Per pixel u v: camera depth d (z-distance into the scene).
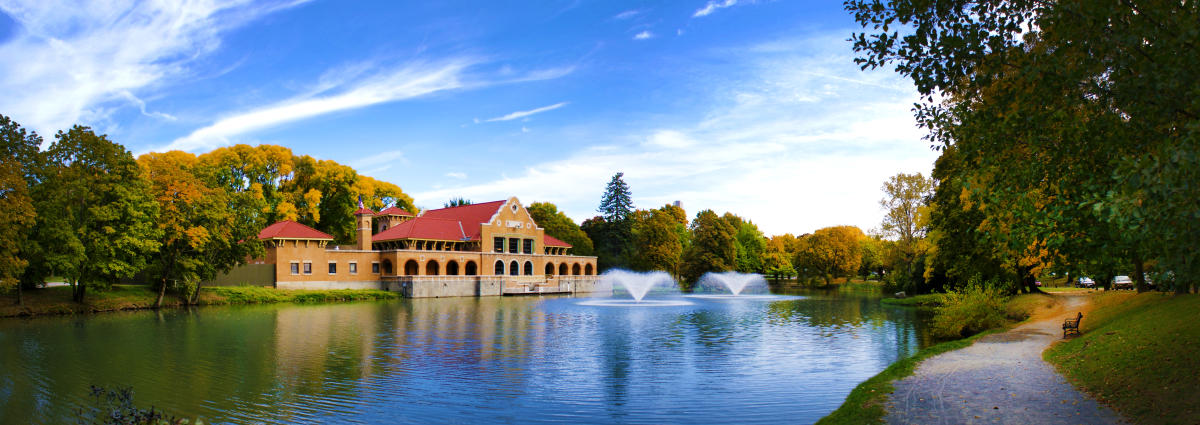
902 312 48.84
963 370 19.27
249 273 68.62
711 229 102.81
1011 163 13.14
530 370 23.33
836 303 60.75
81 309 49.16
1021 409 14.47
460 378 21.88
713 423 16.33
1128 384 15.38
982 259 45.31
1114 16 10.25
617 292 93.19
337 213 96.62
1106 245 11.77
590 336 33.25
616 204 117.62
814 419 16.52
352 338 32.34
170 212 53.84
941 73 12.23
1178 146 8.54
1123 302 32.34
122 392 13.45
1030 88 12.41
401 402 18.56
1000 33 11.92
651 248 104.88
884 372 19.88
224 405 18.20
